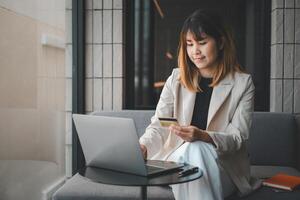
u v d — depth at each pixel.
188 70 1.71
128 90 2.69
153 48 2.74
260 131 2.31
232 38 1.65
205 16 1.56
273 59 2.52
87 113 2.62
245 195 1.60
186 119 1.69
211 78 1.73
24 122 2.14
